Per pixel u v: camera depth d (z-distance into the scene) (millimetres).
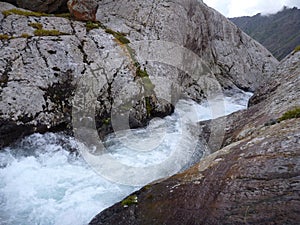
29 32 5941
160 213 2951
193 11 10594
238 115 5824
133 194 3564
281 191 2285
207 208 2619
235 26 13406
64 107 5398
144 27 8445
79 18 7156
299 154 2562
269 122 3896
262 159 2766
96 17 8117
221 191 2709
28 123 4879
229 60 11945
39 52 5648
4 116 4695
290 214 2062
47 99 5254
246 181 2613
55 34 6191
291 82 5312
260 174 2582
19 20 6160
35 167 4430
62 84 5535
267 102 5355
